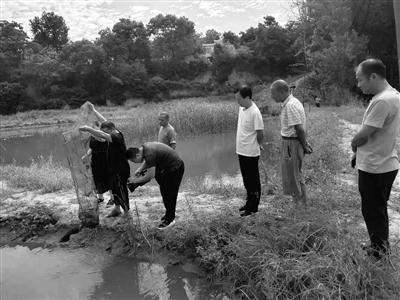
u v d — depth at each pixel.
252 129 5.82
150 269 5.38
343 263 3.91
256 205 5.98
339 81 32.91
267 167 9.96
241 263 4.61
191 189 8.34
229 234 5.22
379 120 3.85
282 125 5.70
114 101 52.62
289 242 4.52
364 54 32.44
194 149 15.49
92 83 52.28
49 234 6.61
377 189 4.05
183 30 58.34
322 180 7.53
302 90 29.41
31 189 8.84
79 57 50.50
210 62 59.72
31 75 48.66
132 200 7.60
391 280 3.72
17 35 51.78
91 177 6.61
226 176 10.55
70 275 5.38
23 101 46.91
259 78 57.19
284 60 56.28
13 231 6.78
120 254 5.80
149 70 59.12
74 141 6.64
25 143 21.91
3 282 5.25
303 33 33.06
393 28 34.53
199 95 56.03
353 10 33.97
